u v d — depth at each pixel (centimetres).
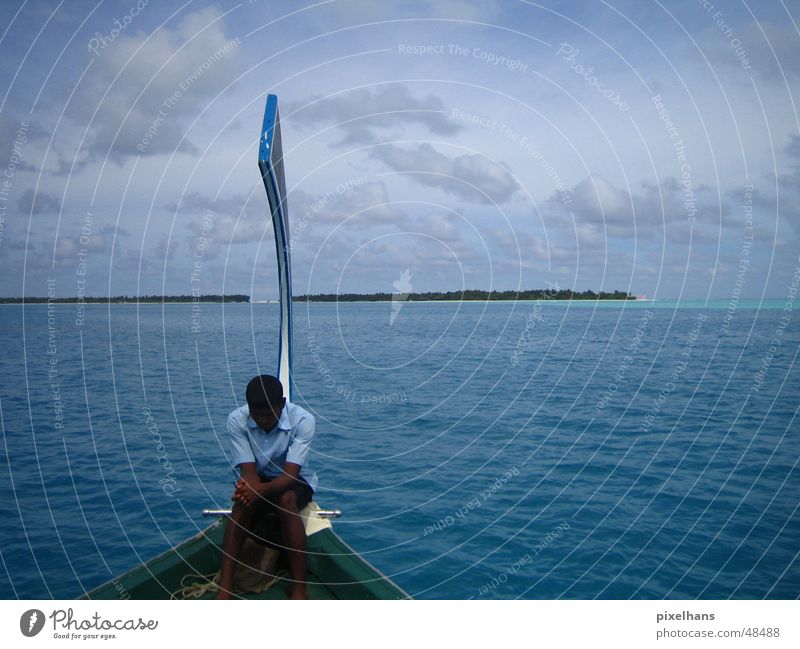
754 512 617
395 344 2700
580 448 871
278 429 330
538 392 1363
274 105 370
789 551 527
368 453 860
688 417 1078
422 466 794
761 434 947
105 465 789
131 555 528
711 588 465
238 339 2941
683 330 3397
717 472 749
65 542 551
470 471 768
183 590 314
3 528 583
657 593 459
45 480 725
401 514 626
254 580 316
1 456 831
